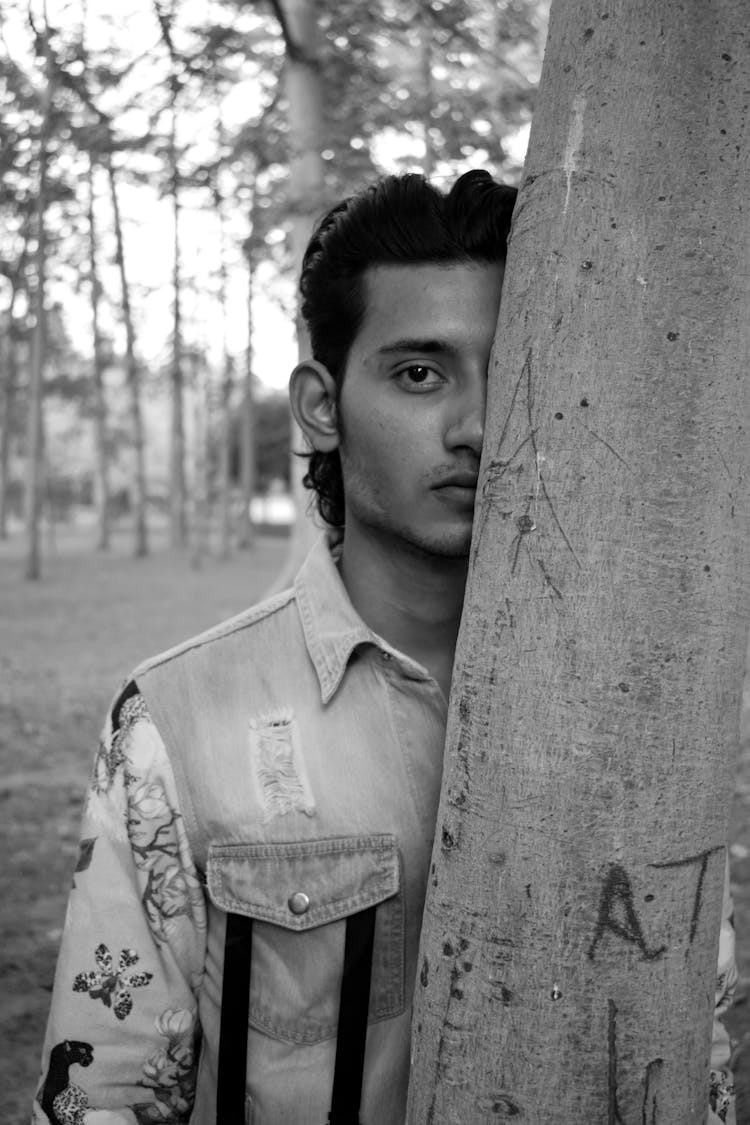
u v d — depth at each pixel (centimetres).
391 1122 115
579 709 92
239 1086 113
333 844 116
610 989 92
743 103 94
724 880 99
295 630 125
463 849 96
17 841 604
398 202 116
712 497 94
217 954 119
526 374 96
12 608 1783
